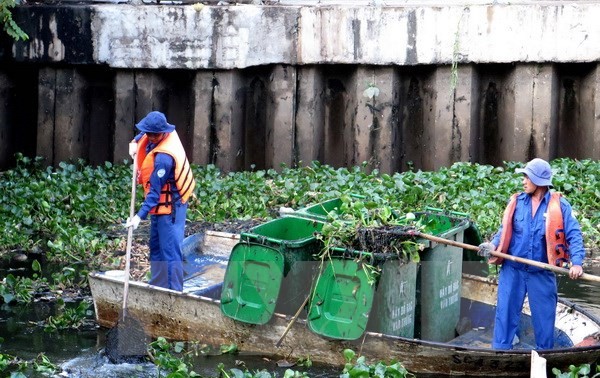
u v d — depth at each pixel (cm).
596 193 1598
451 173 1692
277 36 1859
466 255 1129
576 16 1769
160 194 1066
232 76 1870
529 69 1806
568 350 918
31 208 1555
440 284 1028
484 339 1060
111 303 1070
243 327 999
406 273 984
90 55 1875
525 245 949
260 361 982
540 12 1777
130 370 952
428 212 1120
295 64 1869
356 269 944
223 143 1888
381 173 1872
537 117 1814
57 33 1878
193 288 1143
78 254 1377
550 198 950
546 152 1816
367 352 952
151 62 1872
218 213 1559
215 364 970
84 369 954
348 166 1895
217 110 1881
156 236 1086
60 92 1911
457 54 1805
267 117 1911
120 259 1326
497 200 1566
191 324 1029
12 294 1172
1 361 928
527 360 919
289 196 1625
